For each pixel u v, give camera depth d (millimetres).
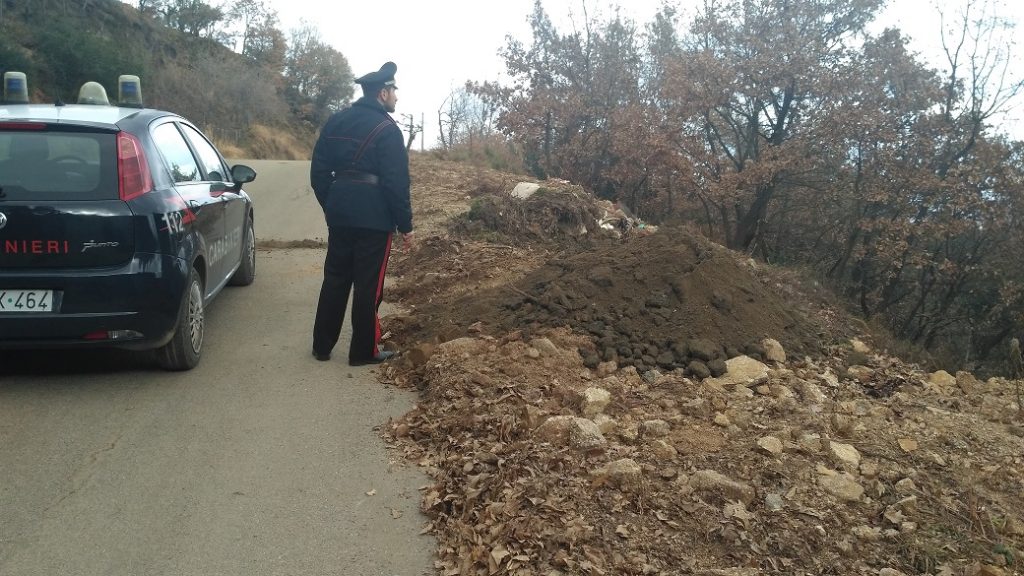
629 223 10789
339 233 5129
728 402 4488
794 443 3926
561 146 18875
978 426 4305
